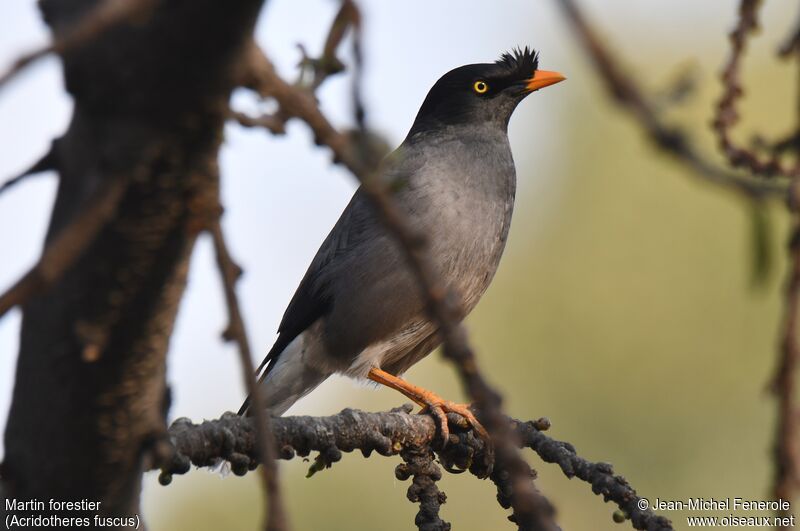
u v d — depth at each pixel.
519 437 7.50
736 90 3.19
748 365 15.88
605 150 18.05
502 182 11.88
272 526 2.90
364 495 14.14
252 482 13.94
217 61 2.90
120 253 3.23
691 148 2.16
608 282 17.19
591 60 2.06
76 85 3.02
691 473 15.63
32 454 3.79
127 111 3.01
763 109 18.03
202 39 2.86
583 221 17.78
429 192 11.23
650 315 16.77
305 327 12.08
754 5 3.26
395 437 7.74
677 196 17.31
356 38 2.72
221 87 2.95
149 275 3.30
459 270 11.41
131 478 3.91
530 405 16.66
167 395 3.96
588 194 17.92
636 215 17.52
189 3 2.83
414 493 7.80
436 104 12.25
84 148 3.16
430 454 8.02
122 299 3.35
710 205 16.95
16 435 3.79
